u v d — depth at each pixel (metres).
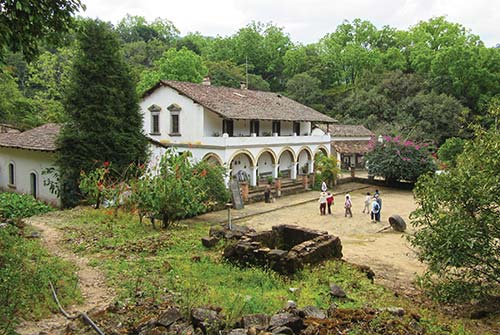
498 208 10.35
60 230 15.10
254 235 12.83
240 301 7.79
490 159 10.43
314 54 77.62
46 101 42.44
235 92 36.09
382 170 35.78
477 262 10.38
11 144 26.31
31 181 26.02
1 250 10.12
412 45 73.88
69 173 22.00
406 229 21.44
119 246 12.80
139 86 46.81
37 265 9.73
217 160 29.23
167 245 13.16
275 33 80.38
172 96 31.86
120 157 23.11
